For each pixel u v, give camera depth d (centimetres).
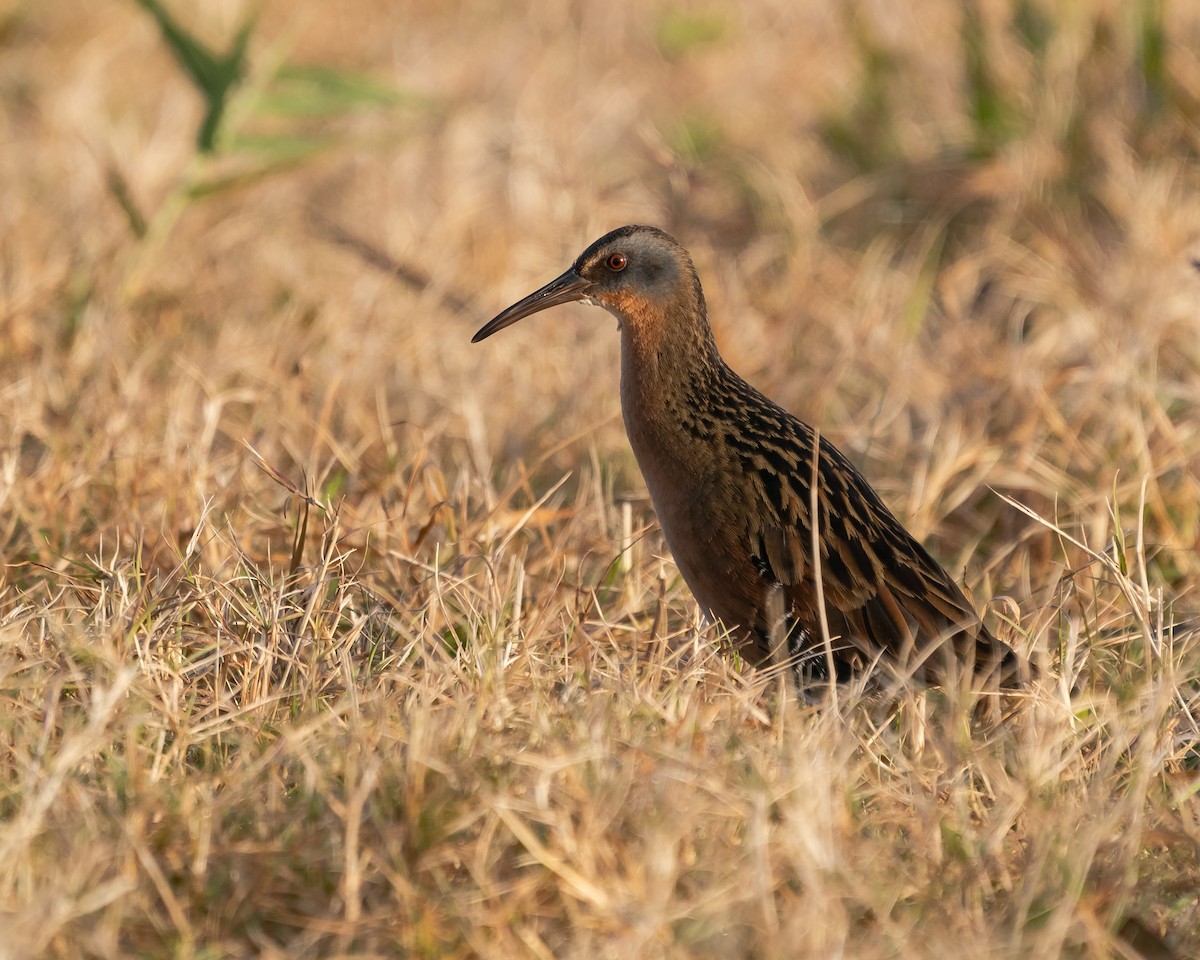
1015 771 788
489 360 1374
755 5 2198
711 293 1454
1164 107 1625
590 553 1049
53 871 674
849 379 1377
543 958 662
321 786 731
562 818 696
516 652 877
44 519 1059
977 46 1703
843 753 766
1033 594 1024
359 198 1733
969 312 1480
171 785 746
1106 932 685
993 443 1212
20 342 1320
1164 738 823
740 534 930
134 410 1191
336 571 970
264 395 1212
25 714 793
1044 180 1573
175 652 854
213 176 1688
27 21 2139
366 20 2245
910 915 685
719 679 855
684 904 667
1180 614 1012
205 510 964
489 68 2009
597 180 1675
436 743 751
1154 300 1341
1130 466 1164
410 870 704
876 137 1759
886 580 918
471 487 1113
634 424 976
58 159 1758
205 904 694
